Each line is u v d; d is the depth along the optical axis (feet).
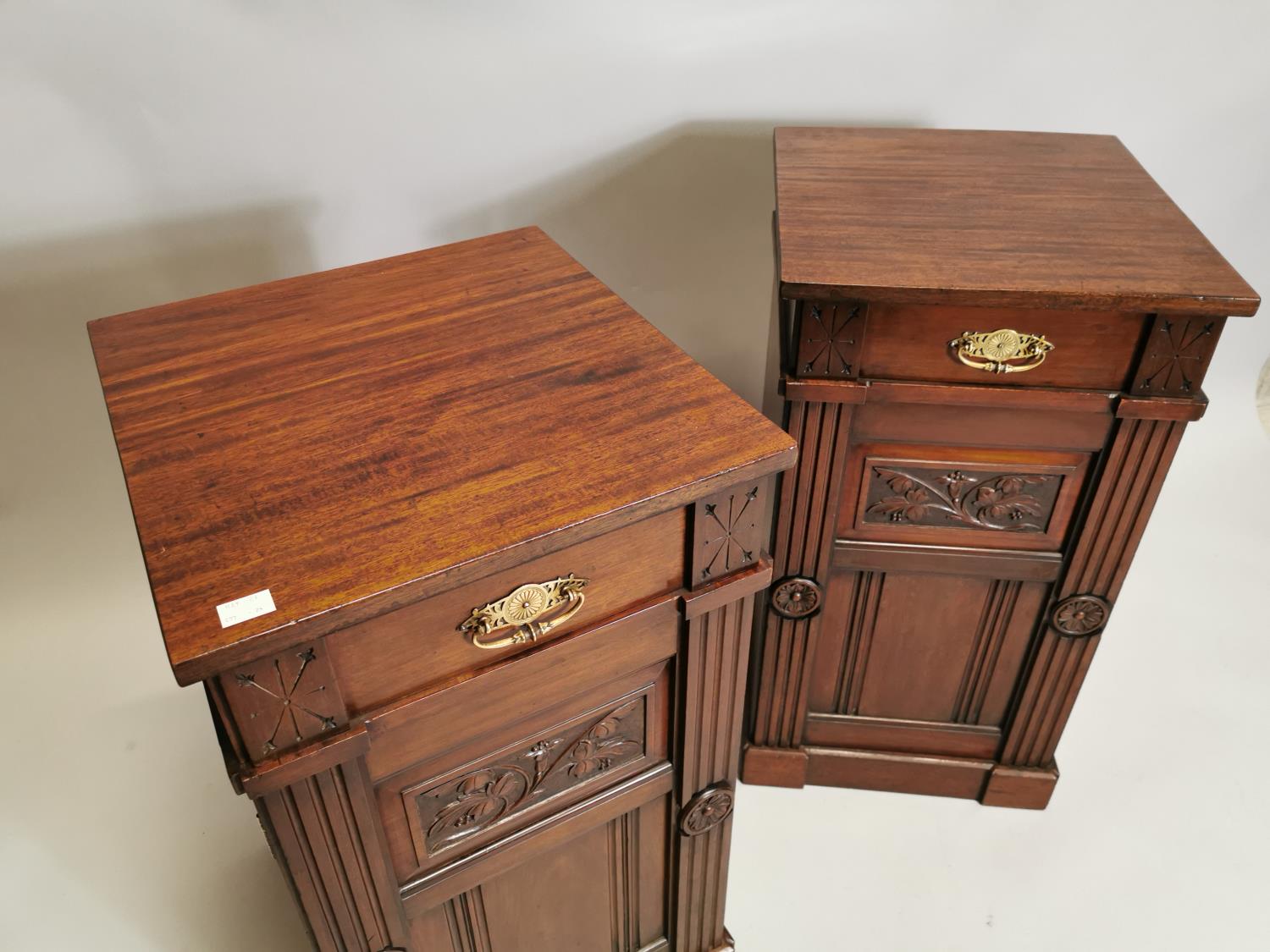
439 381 3.28
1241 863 4.72
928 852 4.79
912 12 5.00
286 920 4.45
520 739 3.19
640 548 2.97
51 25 4.23
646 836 3.85
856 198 4.15
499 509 2.75
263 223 4.99
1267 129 5.50
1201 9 5.08
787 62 5.10
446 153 5.04
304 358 3.42
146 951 4.33
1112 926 4.47
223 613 2.46
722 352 6.11
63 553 5.68
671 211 5.50
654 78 5.06
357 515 2.74
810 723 4.92
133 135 4.57
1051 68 5.22
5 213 4.59
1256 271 6.09
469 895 3.51
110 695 5.38
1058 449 3.94
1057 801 5.00
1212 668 5.62
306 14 4.50
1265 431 6.79
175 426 3.11
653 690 3.39
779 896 4.59
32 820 4.83
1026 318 3.60
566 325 3.56
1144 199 4.14
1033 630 4.49
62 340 5.00
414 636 2.72
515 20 4.76
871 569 4.35
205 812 4.88
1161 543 6.32
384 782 2.98
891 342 3.70
